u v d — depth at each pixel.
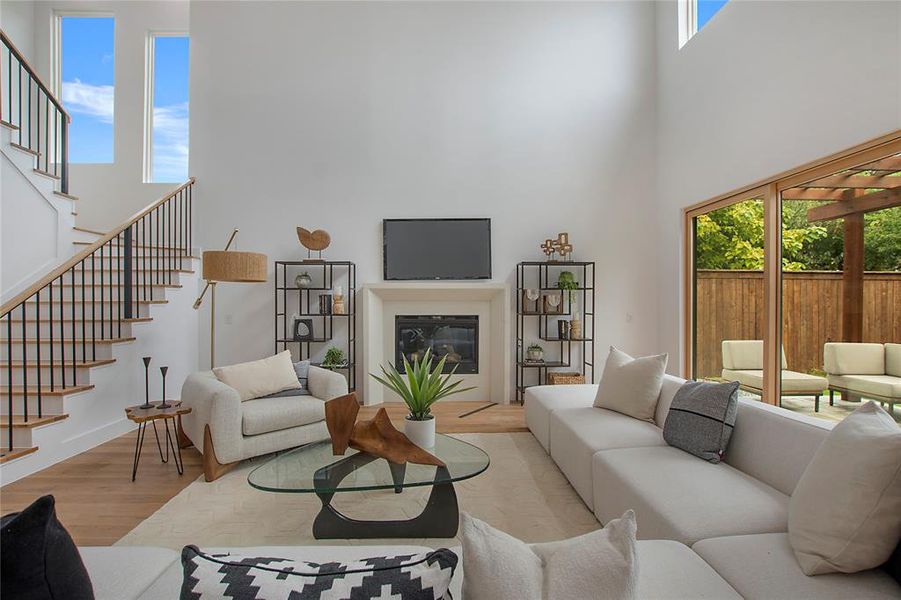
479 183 5.43
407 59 5.46
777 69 3.56
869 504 1.28
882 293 2.87
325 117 5.43
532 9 5.49
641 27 5.50
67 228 4.80
